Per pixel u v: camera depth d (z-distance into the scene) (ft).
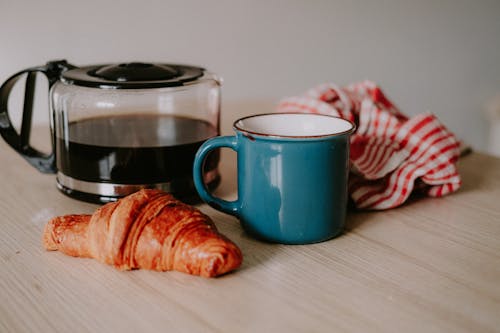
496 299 1.59
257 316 1.50
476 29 5.48
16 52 3.20
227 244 1.66
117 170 2.10
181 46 3.76
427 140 2.32
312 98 2.66
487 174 2.68
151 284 1.65
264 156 1.82
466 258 1.83
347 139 1.88
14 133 2.46
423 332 1.43
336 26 4.43
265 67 4.18
